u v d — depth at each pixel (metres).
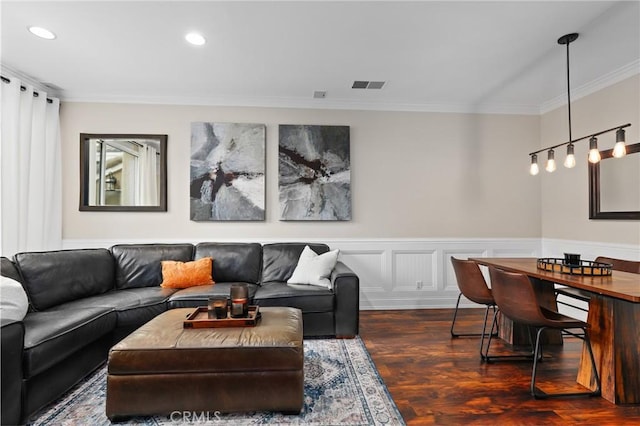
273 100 3.89
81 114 3.75
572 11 2.23
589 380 2.06
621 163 3.11
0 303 1.88
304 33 2.52
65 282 2.69
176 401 1.75
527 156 4.15
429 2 2.15
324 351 2.67
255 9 2.23
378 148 4.03
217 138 3.83
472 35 2.54
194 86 3.54
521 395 2.00
